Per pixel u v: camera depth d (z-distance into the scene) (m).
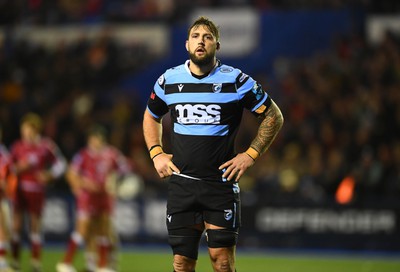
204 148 18.70
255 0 71.19
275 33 69.75
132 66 71.88
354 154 55.69
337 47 67.62
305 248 50.69
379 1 68.69
